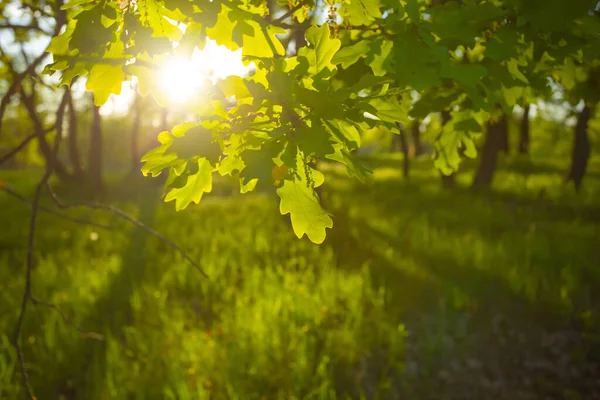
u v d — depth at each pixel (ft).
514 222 34.37
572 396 15.78
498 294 21.58
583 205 39.88
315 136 3.98
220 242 28.35
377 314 19.48
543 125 99.81
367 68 6.59
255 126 4.15
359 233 29.30
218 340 17.65
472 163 82.99
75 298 19.74
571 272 22.84
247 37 4.34
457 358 17.54
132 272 23.22
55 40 4.58
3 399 13.74
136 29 4.33
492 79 6.38
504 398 15.72
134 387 14.55
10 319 18.02
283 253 26.53
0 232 31.24
